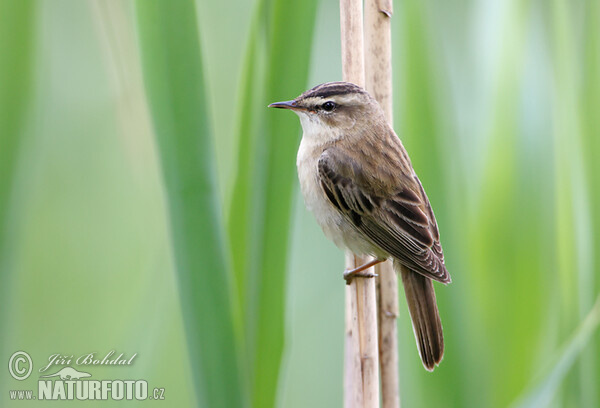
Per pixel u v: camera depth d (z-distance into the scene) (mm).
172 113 6945
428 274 8586
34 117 7867
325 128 9578
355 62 8273
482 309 10211
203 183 7012
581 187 9070
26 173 7828
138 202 10664
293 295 10625
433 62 9383
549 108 10336
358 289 8180
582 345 8070
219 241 7051
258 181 7609
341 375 11195
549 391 7750
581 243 9055
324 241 11141
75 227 10867
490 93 10258
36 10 7715
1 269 7684
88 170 11156
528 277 10219
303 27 7484
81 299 10625
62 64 11156
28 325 10453
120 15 9844
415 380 9680
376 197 9273
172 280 9133
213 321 7035
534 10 10500
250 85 7605
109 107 11367
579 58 9797
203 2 10914
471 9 10750
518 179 10195
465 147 10516
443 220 9445
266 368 7641
